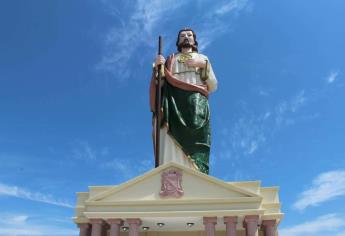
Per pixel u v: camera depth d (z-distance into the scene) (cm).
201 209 3588
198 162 4672
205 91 5047
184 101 4906
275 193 3978
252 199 3562
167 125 4831
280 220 3900
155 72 5075
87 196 4134
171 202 3628
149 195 3706
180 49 5484
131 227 3616
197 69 5175
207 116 4941
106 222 3762
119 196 3731
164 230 4159
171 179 3734
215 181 3684
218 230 4194
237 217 3591
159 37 5147
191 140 4738
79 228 3938
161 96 5012
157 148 4647
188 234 4228
